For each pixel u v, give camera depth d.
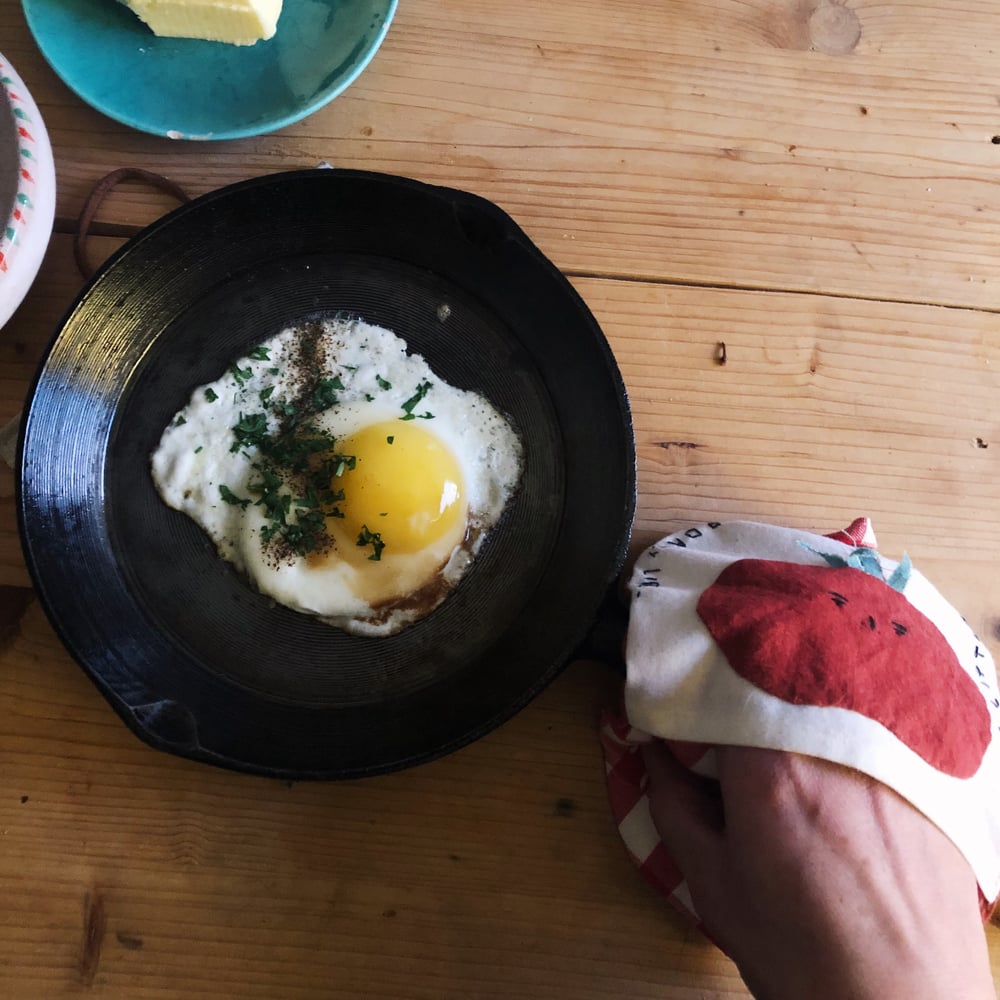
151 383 0.38
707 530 0.38
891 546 0.41
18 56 0.41
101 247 0.40
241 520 0.38
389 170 0.42
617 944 0.37
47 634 0.38
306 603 0.38
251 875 0.37
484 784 0.38
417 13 0.42
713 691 0.31
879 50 0.44
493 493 0.39
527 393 0.40
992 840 0.31
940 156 0.43
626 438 0.36
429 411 0.39
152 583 0.37
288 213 0.38
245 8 0.38
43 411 0.35
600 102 0.42
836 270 0.42
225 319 0.39
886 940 0.27
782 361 0.41
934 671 0.31
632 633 0.33
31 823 0.37
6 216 0.34
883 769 0.29
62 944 0.36
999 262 0.42
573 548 0.38
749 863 0.29
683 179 0.42
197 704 0.36
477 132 0.42
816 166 0.43
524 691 0.34
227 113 0.39
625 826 0.37
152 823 0.37
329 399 0.39
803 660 0.30
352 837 0.37
